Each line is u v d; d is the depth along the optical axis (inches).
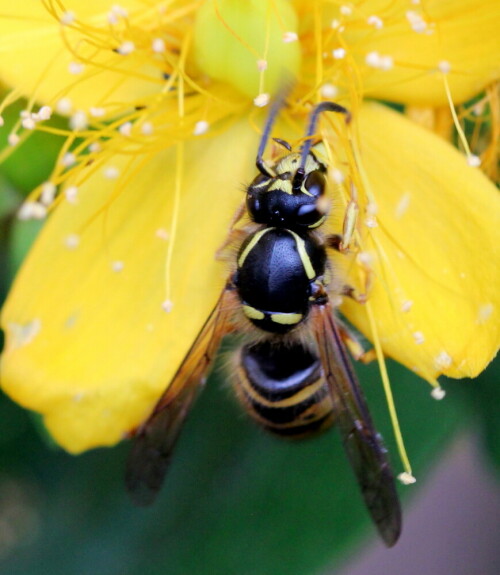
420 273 4.0
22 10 4.1
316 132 4.1
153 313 4.1
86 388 4.1
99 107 4.1
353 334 4.1
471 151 4.2
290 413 4.1
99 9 4.1
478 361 3.9
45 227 4.1
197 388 4.1
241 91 4.1
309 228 4.0
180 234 4.2
